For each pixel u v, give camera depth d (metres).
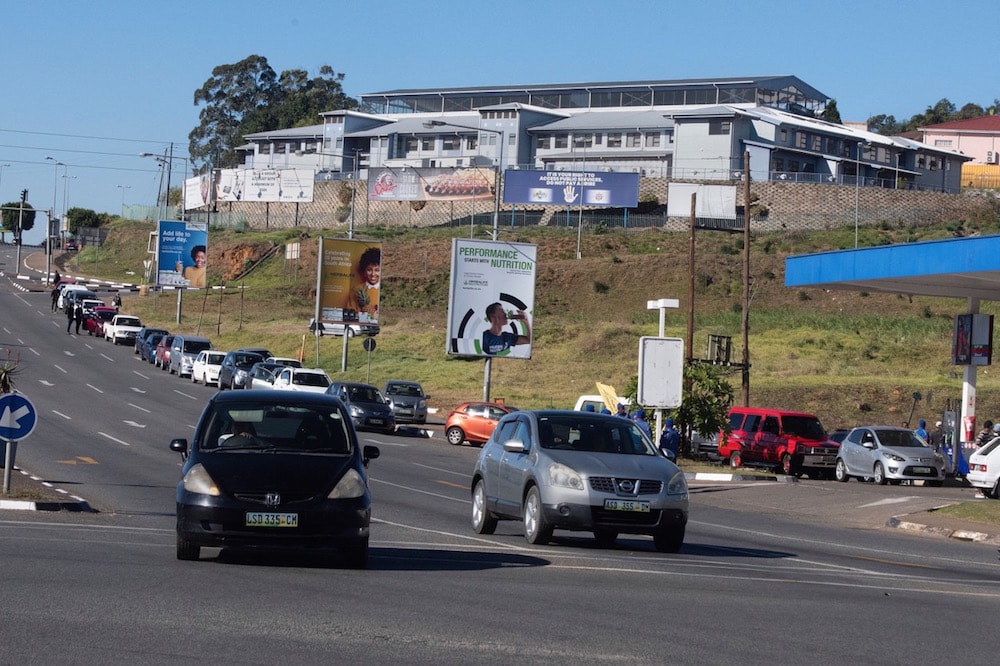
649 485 18.55
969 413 43.28
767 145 125.38
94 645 9.73
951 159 146.62
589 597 13.38
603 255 114.44
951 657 10.77
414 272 115.81
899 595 14.89
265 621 11.03
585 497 18.30
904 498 34.69
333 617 11.38
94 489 25.91
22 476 25.95
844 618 12.68
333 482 14.51
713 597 13.83
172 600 11.98
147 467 31.92
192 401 59.62
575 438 19.78
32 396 55.47
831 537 24.69
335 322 74.00
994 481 33.78
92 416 48.53
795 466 43.94
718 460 48.25
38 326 96.06
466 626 11.22
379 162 150.75
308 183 135.50
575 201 120.44
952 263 36.53
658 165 132.38
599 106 152.75
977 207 124.31
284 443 15.30
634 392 45.66
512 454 20.12
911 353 75.75
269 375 59.97
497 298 56.31
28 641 9.78
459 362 79.56
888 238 112.31
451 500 27.94
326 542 14.35
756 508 32.31
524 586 14.08
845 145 135.62
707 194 117.56
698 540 22.12
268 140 163.88
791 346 78.25
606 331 83.00
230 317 104.25
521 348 56.53
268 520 14.14
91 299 100.50
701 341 79.88
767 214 121.38
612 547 19.80
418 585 13.79
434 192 125.38
